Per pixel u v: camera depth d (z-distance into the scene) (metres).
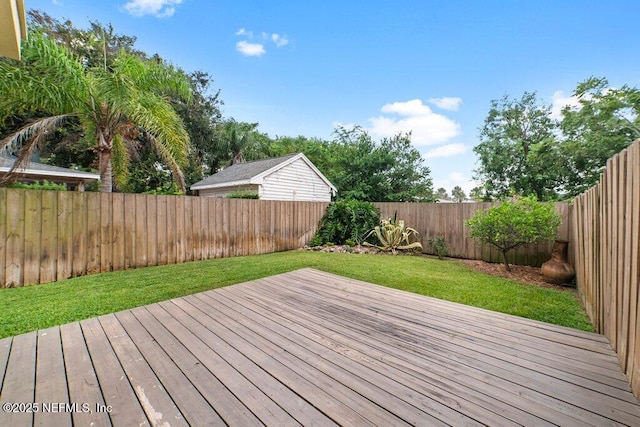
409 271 5.05
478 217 5.20
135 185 13.86
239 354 1.99
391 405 1.47
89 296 3.49
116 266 4.98
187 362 1.88
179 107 15.57
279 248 7.61
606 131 8.11
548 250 5.34
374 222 8.34
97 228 4.78
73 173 9.83
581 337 2.28
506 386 1.64
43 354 1.99
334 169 16.61
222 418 1.38
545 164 9.62
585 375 1.75
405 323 2.54
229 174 13.55
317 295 3.36
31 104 5.55
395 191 13.55
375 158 13.21
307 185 13.15
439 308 2.94
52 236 4.33
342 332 2.35
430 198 13.48
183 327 2.44
